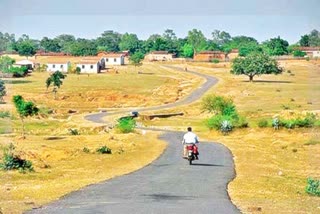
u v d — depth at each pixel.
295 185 34.91
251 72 173.25
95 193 27.53
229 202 25.11
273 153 57.19
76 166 45.03
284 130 78.00
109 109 131.62
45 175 38.34
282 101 127.56
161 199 25.59
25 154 49.47
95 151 55.75
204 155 50.56
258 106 121.88
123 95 149.88
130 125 85.75
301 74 186.00
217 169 39.81
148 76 197.25
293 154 57.00
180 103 135.62
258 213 23.09
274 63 174.50
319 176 40.81
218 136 80.62
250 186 32.06
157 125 102.50
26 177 37.09
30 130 88.06
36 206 23.91
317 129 66.12
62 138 72.56
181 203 24.48
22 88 157.88
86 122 101.38
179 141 68.06
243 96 139.12
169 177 34.41
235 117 86.62
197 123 103.69
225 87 157.62
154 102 139.88
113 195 26.81
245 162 47.22
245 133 81.00
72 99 147.12
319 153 57.38
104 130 90.06
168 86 162.50
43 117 110.12
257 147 63.38
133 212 22.17
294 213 23.91
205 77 188.50
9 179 36.03
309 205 26.66
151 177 34.41
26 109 79.25
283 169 44.81
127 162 46.94
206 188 29.55
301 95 135.38
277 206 25.58
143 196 26.48
